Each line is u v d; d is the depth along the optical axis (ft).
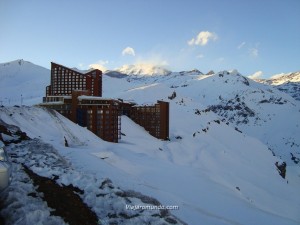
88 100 393.70
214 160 486.79
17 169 68.13
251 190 357.41
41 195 55.42
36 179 63.82
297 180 624.59
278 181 479.00
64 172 72.28
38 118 302.66
